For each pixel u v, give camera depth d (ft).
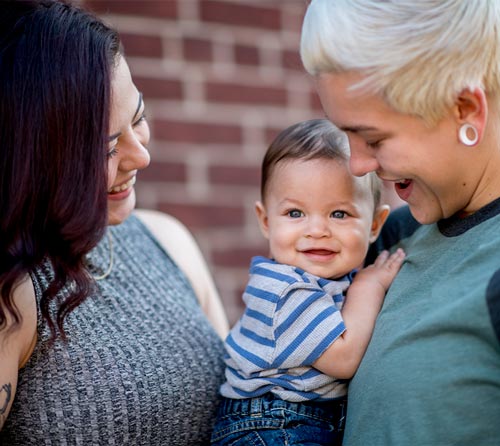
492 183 3.82
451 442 3.51
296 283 4.40
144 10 8.06
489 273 3.54
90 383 4.31
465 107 3.61
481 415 3.48
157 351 4.64
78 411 4.27
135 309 4.76
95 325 4.49
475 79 3.56
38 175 3.88
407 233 4.78
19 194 3.84
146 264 5.19
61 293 4.34
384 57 3.51
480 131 3.62
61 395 4.25
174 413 4.58
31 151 3.86
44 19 4.02
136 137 4.50
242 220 8.61
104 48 4.12
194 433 4.71
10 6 4.03
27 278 4.12
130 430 4.40
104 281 4.77
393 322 3.91
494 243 3.63
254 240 8.66
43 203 3.93
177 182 8.28
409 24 3.50
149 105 8.12
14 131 3.84
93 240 4.03
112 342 4.48
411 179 3.88
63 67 3.94
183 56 8.26
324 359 4.24
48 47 3.95
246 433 4.43
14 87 3.85
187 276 5.60
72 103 3.93
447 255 3.87
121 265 4.97
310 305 4.34
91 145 3.99
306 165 4.56
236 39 8.52
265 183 4.82
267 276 4.52
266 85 8.69
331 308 4.31
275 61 8.73
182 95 8.26
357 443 3.86
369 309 4.30
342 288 4.50
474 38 3.51
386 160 3.74
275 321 4.37
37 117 3.86
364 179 4.64
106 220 4.09
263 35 8.66
